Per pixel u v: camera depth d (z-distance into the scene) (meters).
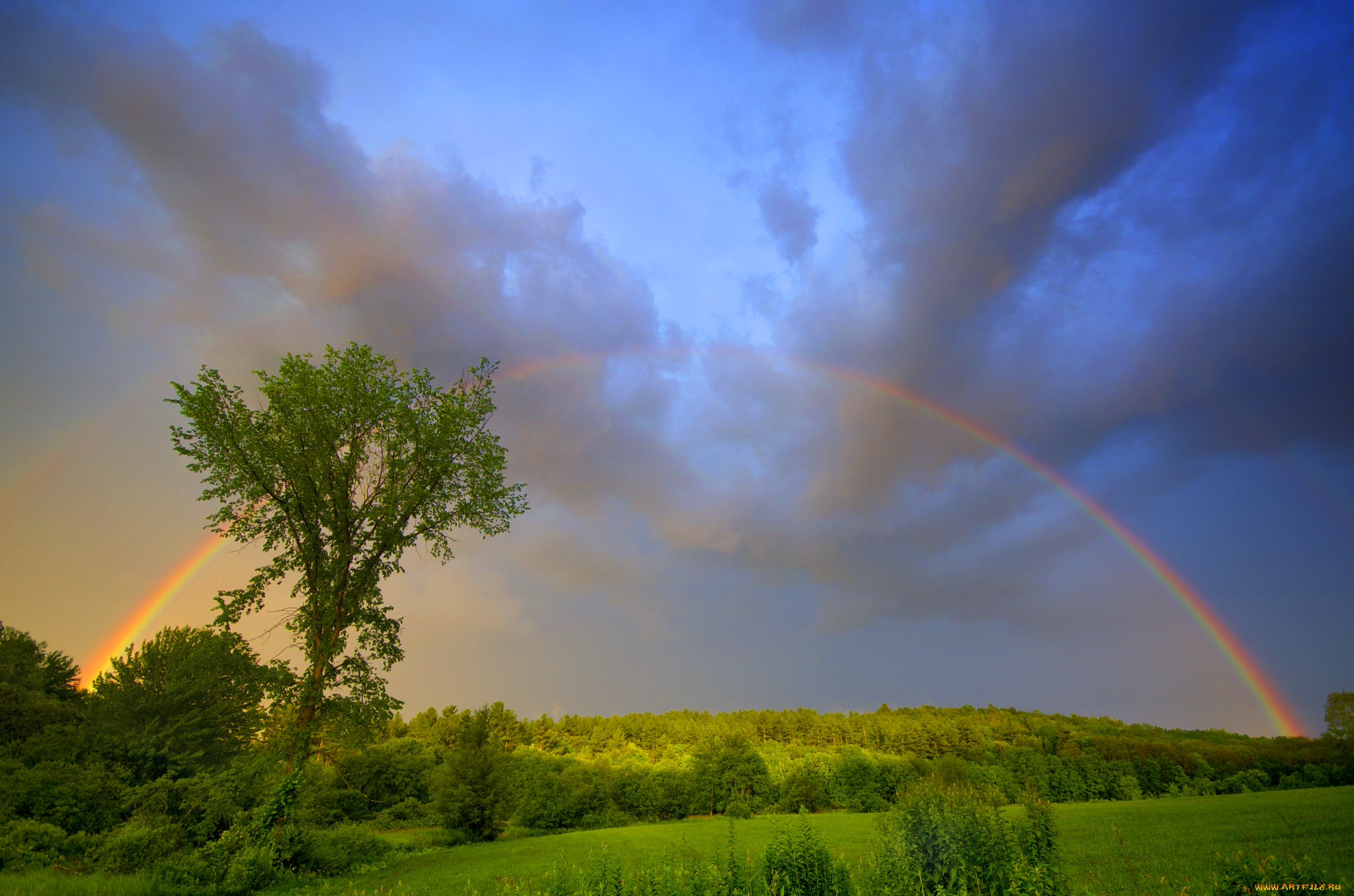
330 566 31.72
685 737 153.25
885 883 12.34
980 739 135.12
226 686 34.66
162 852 23.17
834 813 83.69
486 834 47.78
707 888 11.20
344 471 32.56
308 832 27.14
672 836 50.28
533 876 25.98
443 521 34.50
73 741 38.84
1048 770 106.69
